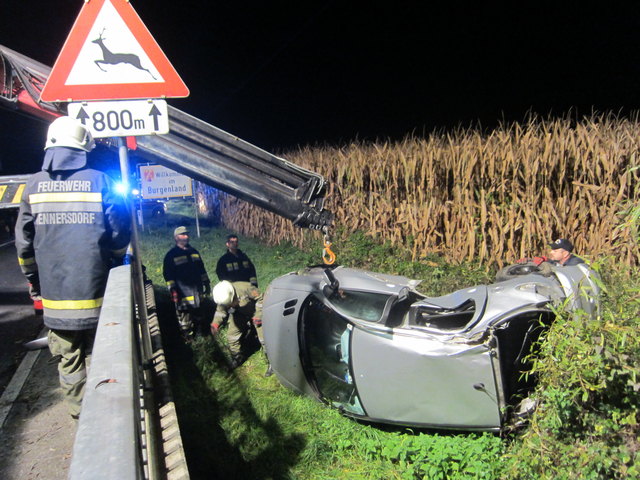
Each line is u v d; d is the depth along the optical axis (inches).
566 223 256.4
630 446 103.8
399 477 132.6
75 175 129.6
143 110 141.9
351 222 385.7
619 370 100.6
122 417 50.5
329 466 142.4
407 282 185.9
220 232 631.8
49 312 130.5
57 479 129.7
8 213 779.4
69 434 152.2
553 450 110.8
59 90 136.9
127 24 138.8
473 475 125.6
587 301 134.0
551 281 150.9
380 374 148.4
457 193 293.6
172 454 108.0
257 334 222.4
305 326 179.3
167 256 246.1
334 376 172.1
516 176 267.6
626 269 164.7
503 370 145.0
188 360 221.3
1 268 463.8
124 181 145.7
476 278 269.9
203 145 157.8
